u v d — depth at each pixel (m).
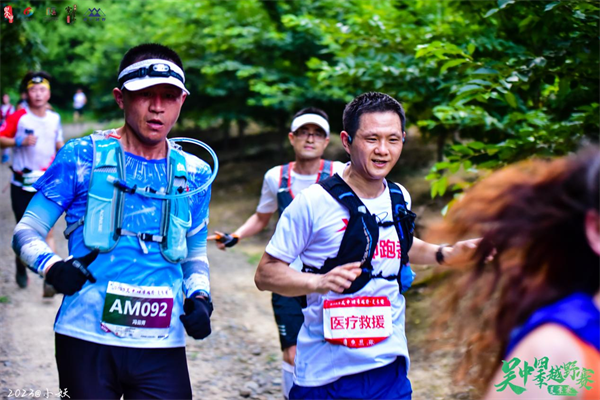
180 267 2.49
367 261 2.41
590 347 1.06
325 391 2.43
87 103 31.39
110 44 15.47
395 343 2.44
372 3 6.90
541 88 4.62
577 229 1.14
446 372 4.13
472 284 1.28
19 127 5.60
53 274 2.23
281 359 4.84
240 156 15.21
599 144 1.21
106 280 2.30
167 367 2.38
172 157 2.47
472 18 4.66
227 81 12.23
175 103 2.41
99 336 2.29
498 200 1.23
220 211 11.39
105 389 2.27
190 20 12.51
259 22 11.30
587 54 3.45
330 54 10.87
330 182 2.46
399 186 2.60
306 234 2.45
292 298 3.70
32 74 5.68
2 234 8.55
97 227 2.31
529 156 3.88
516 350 1.11
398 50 5.71
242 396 4.17
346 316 2.39
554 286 1.16
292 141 3.98
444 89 5.45
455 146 4.02
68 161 2.33
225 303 6.19
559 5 3.29
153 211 2.38
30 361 4.38
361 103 2.49
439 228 1.28
